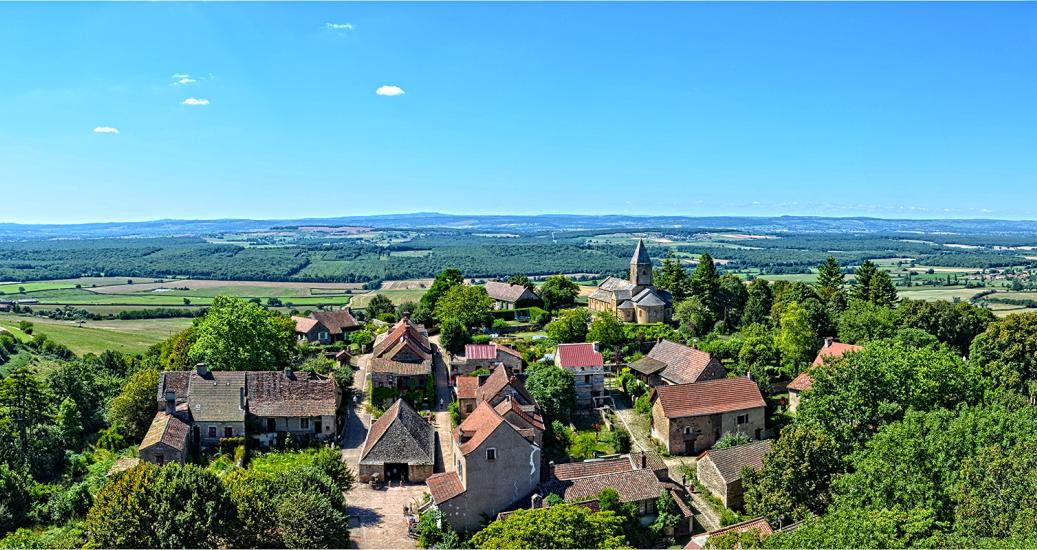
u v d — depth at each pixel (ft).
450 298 496.23
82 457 290.35
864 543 161.99
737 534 198.49
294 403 314.35
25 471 256.93
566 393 329.52
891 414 238.68
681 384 325.21
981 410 215.92
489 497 242.78
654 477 253.44
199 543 189.88
